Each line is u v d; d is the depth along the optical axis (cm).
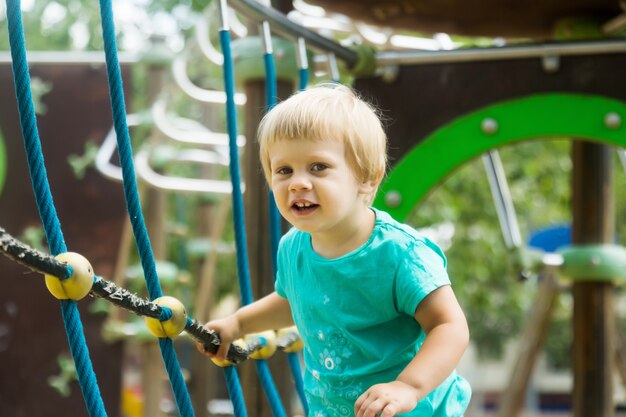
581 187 476
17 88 192
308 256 228
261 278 364
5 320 541
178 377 222
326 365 225
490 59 375
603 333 473
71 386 538
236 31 465
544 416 2150
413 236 219
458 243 1120
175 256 901
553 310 607
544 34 450
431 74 379
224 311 946
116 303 198
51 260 180
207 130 721
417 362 201
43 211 192
